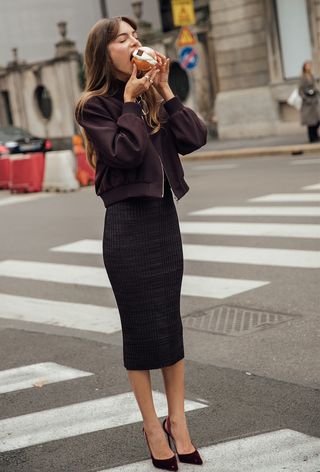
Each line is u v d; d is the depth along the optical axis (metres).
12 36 38.12
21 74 37.19
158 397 4.79
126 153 3.58
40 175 17.61
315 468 3.68
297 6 23.88
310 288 6.92
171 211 3.83
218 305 6.73
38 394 5.06
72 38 37.47
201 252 8.84
